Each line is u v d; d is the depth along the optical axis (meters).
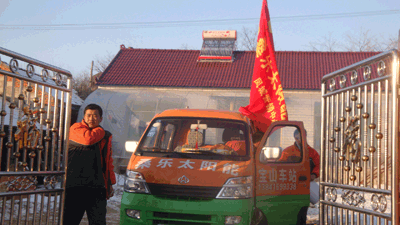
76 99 21.50
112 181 4.89
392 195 3.42
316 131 18.62
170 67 23.72
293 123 6.09
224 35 25.72
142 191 4.93
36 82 3.85
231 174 4.97
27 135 3.79
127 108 19.45
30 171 3.79
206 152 5.46
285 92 20.53
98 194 4.57
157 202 4.80
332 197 4.49
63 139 4.32
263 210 5.43
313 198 6.54
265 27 7.31
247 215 4.80
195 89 21.14
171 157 5.32
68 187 4.48
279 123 5.95
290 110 19.03
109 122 19.12
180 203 4.77
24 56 3.64
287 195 5.69
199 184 4.86
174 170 5.02
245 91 20.73
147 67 23.72
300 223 5.84
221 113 6.23
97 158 4.59
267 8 7.44
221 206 4.74
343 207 4.20
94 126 4.78
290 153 6.12
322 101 4.74
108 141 4.80
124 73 22.89
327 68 22.97
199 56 24.22
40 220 3.97
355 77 4.15
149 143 5.78
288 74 22.20
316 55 24.67
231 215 4.71
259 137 6.66
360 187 3.96
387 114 3.67
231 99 20.05
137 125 19.14
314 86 20.55
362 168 4.16
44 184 4.06
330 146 4.62
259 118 6.83
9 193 3.57
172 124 6.07
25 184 3.78
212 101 19.84
